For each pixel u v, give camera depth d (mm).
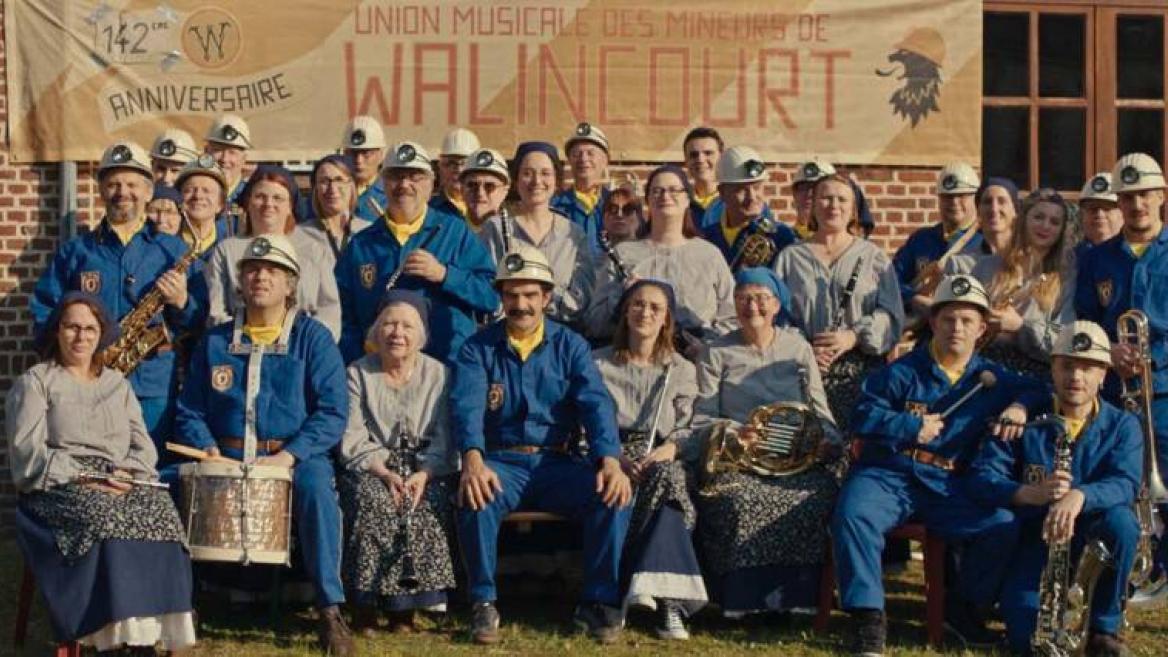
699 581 8359
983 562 8352
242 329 8438
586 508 8438
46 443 7809
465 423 8453
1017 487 8242
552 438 8617
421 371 8656
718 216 10344
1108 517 8141
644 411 8758
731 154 9891
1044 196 9281
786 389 8852
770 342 8906
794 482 8594
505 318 8727
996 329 9094
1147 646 8383
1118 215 9508
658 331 8812
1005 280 9258
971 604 8539
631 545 8422
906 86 11633
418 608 8539
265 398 8320
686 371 8820
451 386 8594
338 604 8469
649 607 8875
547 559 9320
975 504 8344
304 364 8391
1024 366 9156
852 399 9164
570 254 9469
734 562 8453
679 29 11523
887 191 11656
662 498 8391
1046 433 8312
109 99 11344
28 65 11336
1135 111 11930
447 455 8578
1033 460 8312
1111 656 8117
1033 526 8367
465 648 8109
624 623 8562
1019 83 11836
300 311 8695
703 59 11531
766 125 11570
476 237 9312
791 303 9359
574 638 8297
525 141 11484
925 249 10062
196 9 11367
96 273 9148
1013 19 11820
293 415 8305
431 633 8414
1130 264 9141
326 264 9125
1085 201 9523
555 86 11492
